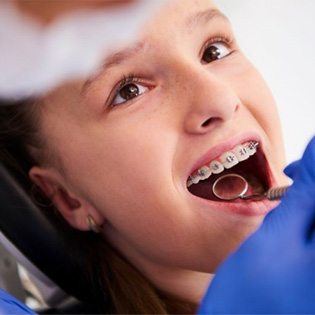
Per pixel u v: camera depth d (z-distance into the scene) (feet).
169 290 2.95
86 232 2.99
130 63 2.28
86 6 1.13
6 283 3.46
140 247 2.67
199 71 2.31
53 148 2.60
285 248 1.78
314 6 3.46
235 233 2.52
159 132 2.37
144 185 2.43
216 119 2.39
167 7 2.25
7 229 2.84
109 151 2.43
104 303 3.09
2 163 2.76
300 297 1.66
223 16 2.49
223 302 1.70
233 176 2.71
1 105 2.59
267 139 2.61
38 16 1.13
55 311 3.31
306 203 1.94
